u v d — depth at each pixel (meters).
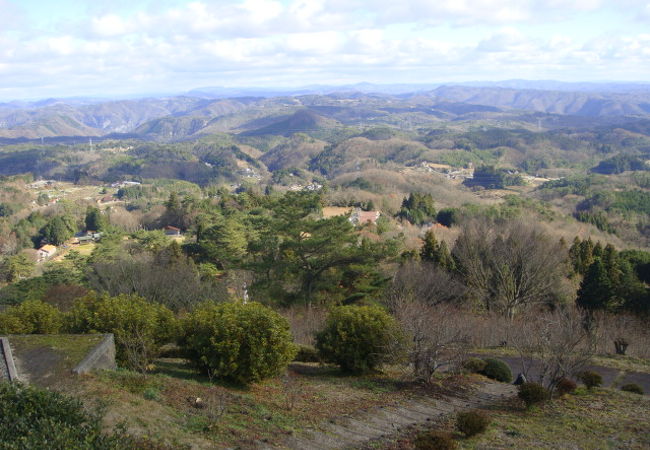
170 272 26.02
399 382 12.77
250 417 8.75
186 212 67.62
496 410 10.87
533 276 24.73
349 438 8.59
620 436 9.20
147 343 11.80
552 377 11.97
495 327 20.88
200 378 11.12
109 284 25.33
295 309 22.94
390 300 21.95
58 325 13.21
